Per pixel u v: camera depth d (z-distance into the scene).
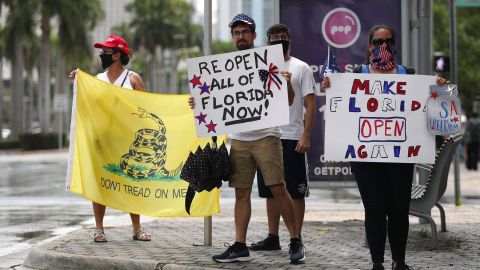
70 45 74.31
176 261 9.11
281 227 12.76
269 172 9.02
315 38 13.99
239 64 9.10
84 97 10.49
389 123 8.43
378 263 8.09
